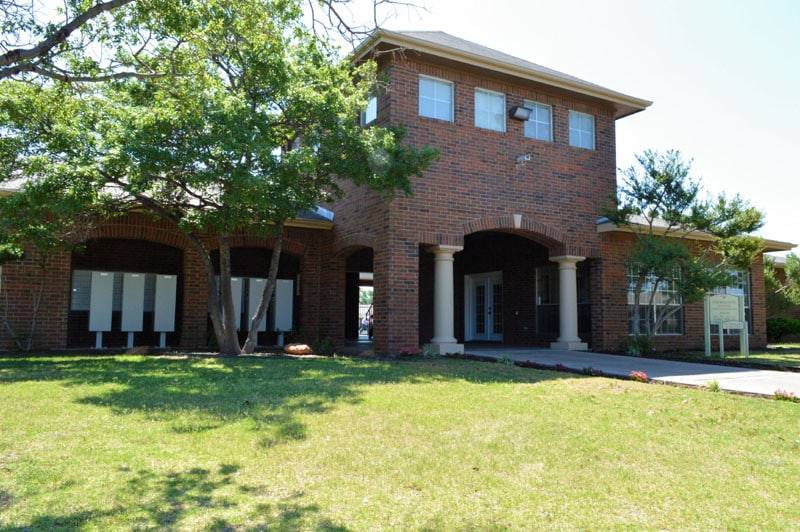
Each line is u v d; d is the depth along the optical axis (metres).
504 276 19.47
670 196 14.34
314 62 11.53
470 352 14.13
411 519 3.63
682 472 4.65
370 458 4.81
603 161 16.22
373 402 6.95
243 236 15.18
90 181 10.32
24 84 10.57
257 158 10.47
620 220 14.59
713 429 6.03
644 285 16.73
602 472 4.60
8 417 5.88
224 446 5.05
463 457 4.89
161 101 10.38
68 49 9.36
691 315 17.75
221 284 12.72
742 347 14.55
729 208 14.26
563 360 12.34
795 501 4.06
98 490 3.99
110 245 17.03
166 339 16.97
